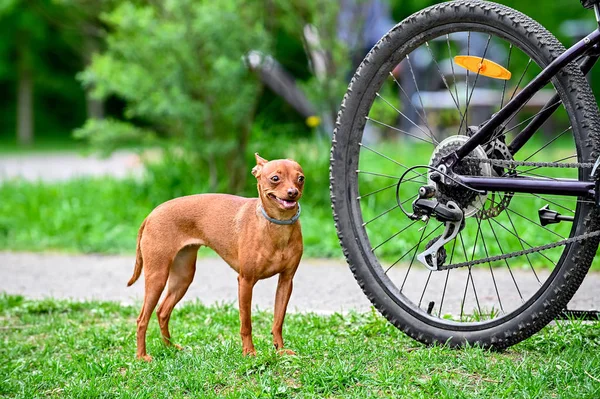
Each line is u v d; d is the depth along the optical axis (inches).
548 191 170.1
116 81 435.5
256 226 183.2
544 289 176.1
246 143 432.5
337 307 257.6
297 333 216.1
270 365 182.7
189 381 178.5
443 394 159.8
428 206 180.9
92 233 399.9
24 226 422.3
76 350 221.0
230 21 403.2
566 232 330.3
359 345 194.9
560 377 164.6
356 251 197.8
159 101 426.6
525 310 178.2
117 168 772.6
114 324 248.4
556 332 194.7
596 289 258.5
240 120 419.5
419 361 178.5
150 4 451.5
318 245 354.6
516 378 165.5
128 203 438.9
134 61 425.1
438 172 180.2
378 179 434.9
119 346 221.8
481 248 321.1
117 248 382.0
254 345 203.5
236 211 190.2
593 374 165.0
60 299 284.0
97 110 1259.2
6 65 1269.7
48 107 1482.5
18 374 200.7
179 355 200.2
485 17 181.5
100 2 497.0
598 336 191.0
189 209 196.1
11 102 1491.1
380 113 523.5
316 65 458.0
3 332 245.8
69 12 553.9
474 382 167.9
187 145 425.1
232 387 176.2
